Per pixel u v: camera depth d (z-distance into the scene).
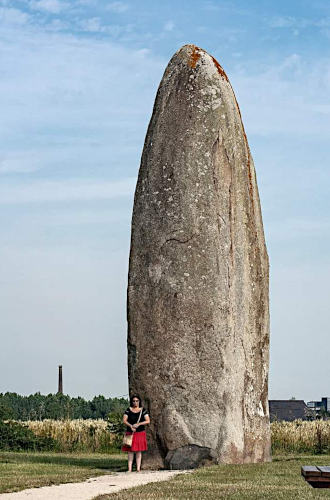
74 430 27.16
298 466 17.22
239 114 19.97
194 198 18.84
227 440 18.05
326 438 25.20
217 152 19.19
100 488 14.26
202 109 19.34
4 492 13.73
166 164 19.11
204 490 13.67
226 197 19.08
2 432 25.84
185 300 18.44
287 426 27.39
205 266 18.59
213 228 18.80
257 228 19.66
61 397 50.84
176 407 18.25
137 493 13.37
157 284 18.62
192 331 18.36
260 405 19.03
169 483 14.62
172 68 19.91
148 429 18.38
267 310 19.64
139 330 18.66
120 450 25.56
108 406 51.31
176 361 18.33
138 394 18.53
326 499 12.75
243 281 19.03
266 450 18.94
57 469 17.34
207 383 18.25
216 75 19.72
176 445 18.09
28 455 22.52
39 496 13.25
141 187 19.28
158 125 19.44
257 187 20.11
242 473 16.02
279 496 13.01
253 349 19.06
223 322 18.50
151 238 18.86
